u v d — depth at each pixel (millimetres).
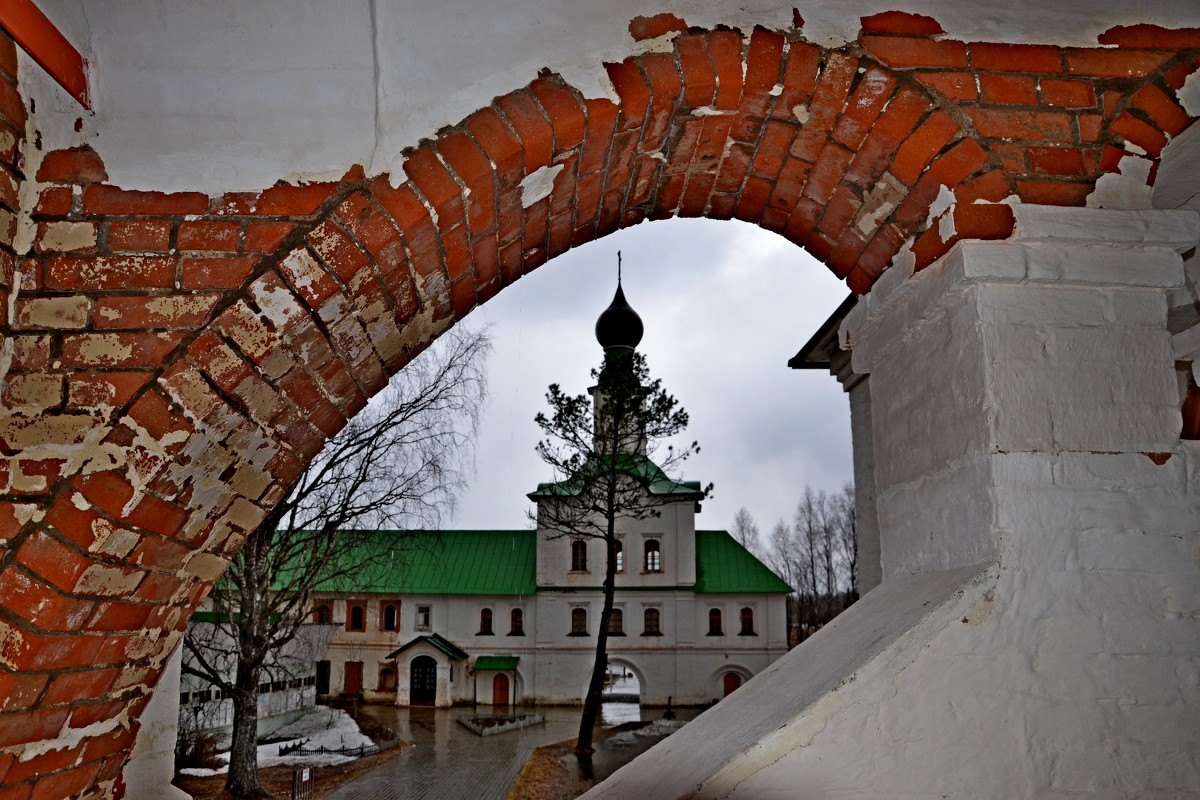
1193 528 2045
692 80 2221
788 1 2277
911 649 1922
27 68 1905
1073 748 1916
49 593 1744
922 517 2369
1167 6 2322
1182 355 2436
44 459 1805
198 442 1903
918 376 2422
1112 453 2061
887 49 2248
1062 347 2104
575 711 35688
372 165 2088
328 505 15891
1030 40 2279
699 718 2711
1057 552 2002
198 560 2250
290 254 1990
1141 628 1982
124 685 2213
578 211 2646
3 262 1856
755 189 2699
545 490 37062
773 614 36188
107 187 1992
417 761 23797
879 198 2414
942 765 1873
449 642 37656
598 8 2246
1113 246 2148
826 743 1853
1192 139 2264
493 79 2176
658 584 36531
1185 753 1939
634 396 25156
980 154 2191
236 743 16406
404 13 2170
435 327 2668
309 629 31000
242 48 2119
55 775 2068
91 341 1880
